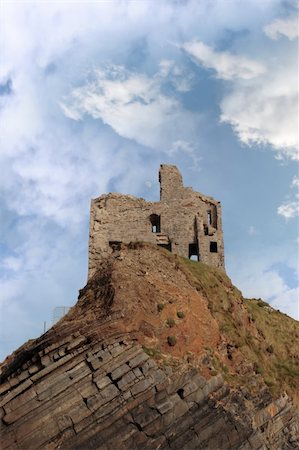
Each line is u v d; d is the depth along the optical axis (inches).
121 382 1243.2
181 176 2352.4
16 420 1180.5
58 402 1203.2
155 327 1480.1
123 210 2268.7
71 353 1321.4
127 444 1155.3
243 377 1568.7
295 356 1966.0
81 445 1138.0
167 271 1846.7
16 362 1502.2
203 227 2269.9
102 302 1568.7
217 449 1219.9
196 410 1284.4
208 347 1549.0
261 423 1457.9
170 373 1322.6
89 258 2176.4
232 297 1985.7
